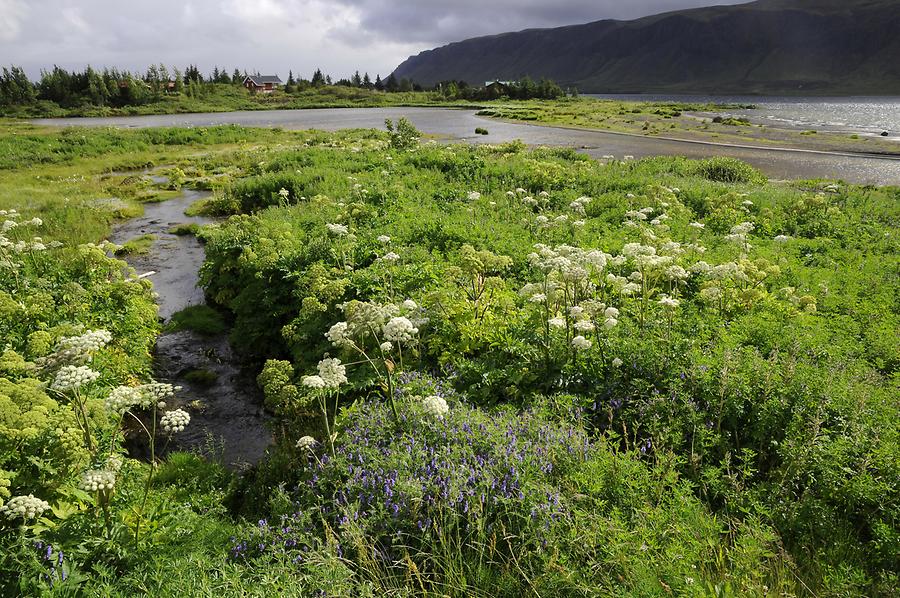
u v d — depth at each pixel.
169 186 32.84
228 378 10.66
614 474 4.69
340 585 3.89
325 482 5.21
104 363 8.55
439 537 4.24
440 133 61.88
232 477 6.87
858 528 4.52
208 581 3.93
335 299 9.86
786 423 5.49
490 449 5.16
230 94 161.38
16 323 8.73
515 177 23.00
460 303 8.64
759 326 7.87
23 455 5.26
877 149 43.97
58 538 4.55
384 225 15.48
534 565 4.11
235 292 13.95
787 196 19.88
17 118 109.88
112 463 4.76
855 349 7.63
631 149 44.94
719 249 12.94
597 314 7.77
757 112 104.56
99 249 11.64
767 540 3.93
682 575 3.57
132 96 133.00
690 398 5.95
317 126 76.19
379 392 7.50
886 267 12.20
